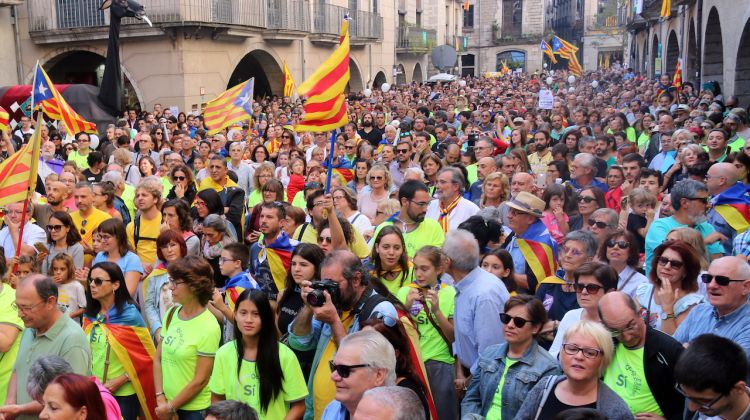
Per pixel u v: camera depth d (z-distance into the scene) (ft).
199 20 69.72
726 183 22.67
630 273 17.93
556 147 33.78
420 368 14.34
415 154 36.83
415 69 148.46
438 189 25.12
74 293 20.76
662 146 35.81
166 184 34.55
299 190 34.24
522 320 13.69
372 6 118.32
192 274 16.22
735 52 61.41
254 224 26.43
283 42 88.02
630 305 13.10
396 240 18.21
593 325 12.07
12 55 72.84
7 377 17.08
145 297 21.35
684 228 17.66
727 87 65.00
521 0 231.30
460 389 17.19
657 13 122.11
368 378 11.10
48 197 26.30
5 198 22.88
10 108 55.98
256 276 21.35
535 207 20.53
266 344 14.52
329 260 15.06
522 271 20.86
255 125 59.52
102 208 27.20
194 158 40.78
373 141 50.65
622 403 11.96
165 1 68.90
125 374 17.99
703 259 17.37
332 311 14.20
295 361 14.84
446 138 44.06
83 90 55.42
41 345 15.78
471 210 24.36
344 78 23.25
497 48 228.63
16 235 24.70
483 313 16.12
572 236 17.69
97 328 18.04
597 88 121.70
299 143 50.78
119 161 36.14
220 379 15.02
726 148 32.17
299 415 14.78
